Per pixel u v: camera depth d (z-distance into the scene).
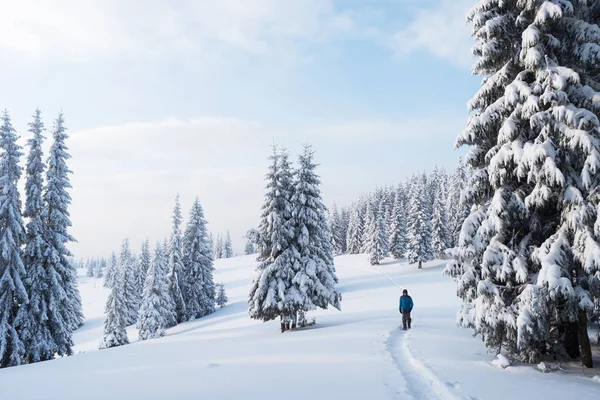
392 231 76.06
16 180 22.69
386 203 92.19
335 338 14.35
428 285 45.03
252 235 22.59
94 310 76.25
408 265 65.69
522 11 9.89
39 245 22.67
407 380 8.15
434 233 63.78
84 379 9.58
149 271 42.72
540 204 8.87
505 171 9.45
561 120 8.53
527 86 9.30
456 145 10.99
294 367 9.70
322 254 23.30
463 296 10.42
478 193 10.57
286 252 22.03
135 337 44.69
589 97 8.88
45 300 22.92
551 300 8.52
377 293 43.03
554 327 9.74
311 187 23.02
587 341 8.77
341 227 110.94
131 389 8.16
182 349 14.31
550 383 7.55
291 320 21.95
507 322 8.66
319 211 23.58
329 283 22.59
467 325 9.93
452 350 10.93
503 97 9.84
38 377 10.23
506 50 10.59
